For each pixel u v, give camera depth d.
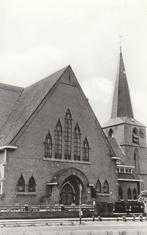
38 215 42.06
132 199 73.44
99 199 54.16
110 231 29.38
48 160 49.69
